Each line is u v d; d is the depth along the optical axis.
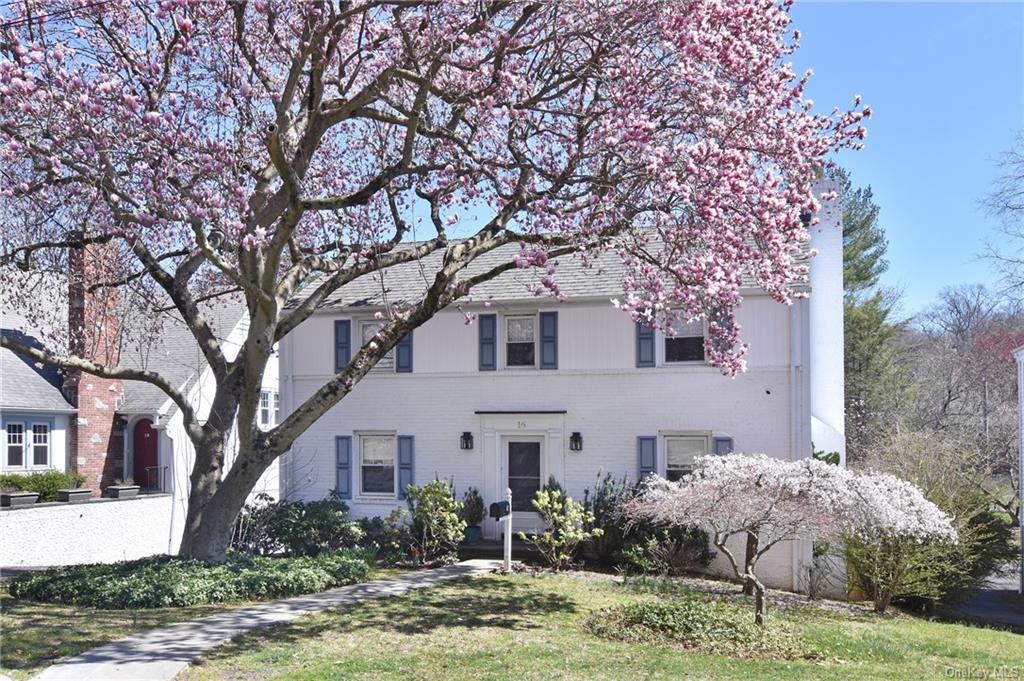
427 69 11.09
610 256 18.09
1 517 17.48
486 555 16.80
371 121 14.70
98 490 23.36
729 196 10.86
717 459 12.20
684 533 15.47
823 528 11.21
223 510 13.19
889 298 36.59
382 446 19.09
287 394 19.66
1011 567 20.75
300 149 11.60
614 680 7.80
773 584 15.82
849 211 31.84
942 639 11.29
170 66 11.53
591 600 12.25
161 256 14.04
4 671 7.75
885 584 14.33
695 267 10.90
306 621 10.21
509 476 18.12
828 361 17.14
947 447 18.52
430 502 16.05
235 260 14.18
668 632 10.12
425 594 12.29
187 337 25.95
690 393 16.70
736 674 8.19
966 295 46.88
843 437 16.88
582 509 15.88
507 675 7.89
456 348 18.48
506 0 10.35
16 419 21.94
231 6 11.13
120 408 23.97
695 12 10.43
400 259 13.72
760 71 11.19
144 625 9.75
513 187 13.02
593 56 11.05
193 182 11.00
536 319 18.03
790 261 11.71
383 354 13.14
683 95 10.73
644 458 16.92
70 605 11.07
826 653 9.61
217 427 13.53
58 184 11.50
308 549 16.75
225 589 11.45
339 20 10.27
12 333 20.48
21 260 14.43
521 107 11.82
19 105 9.53
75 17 11.15
